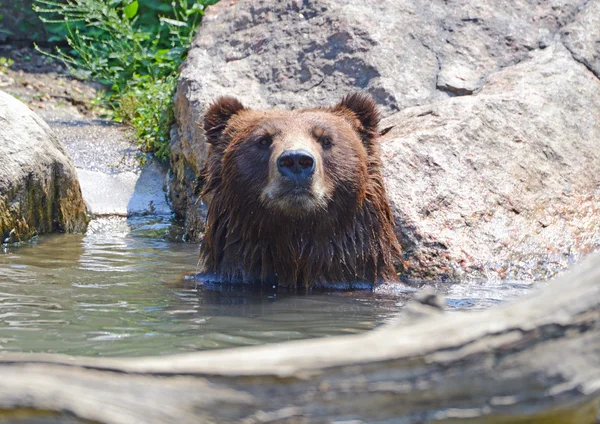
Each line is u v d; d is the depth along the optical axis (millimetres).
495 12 16250
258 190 10320
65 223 14789
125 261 12203
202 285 10625
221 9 17234
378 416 4367
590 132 14000
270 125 10359
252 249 10734
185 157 15336
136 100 19109
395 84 14883
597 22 15898
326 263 10641
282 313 9008
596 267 4699
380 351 4340
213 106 11422
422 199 11992
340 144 10430
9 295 9500
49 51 24422
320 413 4312
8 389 4043
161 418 4141
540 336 4469
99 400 4102
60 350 7066
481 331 4434
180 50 19875
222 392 4227
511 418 4488
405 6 16250
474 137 12977
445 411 4418
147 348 7211
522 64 15203
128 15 21016
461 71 15250
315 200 9680
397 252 11266
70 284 10312
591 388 4492
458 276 11297
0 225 13336
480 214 12055
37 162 14188
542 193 12727
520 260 11672
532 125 13500
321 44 15648
